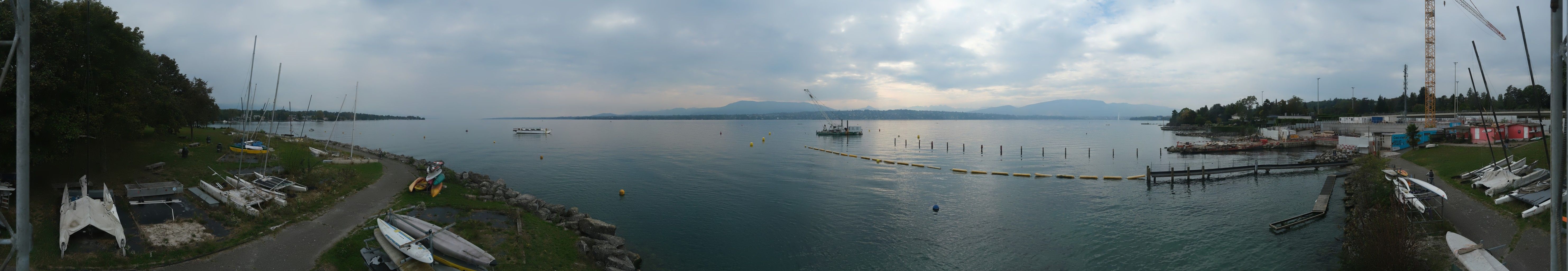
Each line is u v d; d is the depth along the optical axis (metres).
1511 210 36.72
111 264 24.41
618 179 72.56
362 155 74.00
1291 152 111.94
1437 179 53.22
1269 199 55.78
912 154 114.69
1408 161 70.12
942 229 44.75
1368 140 99.81
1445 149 74.69
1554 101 10.52
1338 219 45.78
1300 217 45.72
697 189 63.53
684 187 65.19
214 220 31.78
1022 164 92.81
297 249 28.69
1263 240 40.66
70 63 33.78
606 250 33.12
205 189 38.47
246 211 32.94
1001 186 66.00
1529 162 55.19
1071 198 57.91
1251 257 37.00
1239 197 57.16
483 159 101.50
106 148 41.59
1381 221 30.41
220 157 54.56
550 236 35.56
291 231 31.25
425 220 36.06
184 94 72.56
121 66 39.00
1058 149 128.00
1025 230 44.31
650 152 120.19
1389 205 39.19
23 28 10.34
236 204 34.19
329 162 57.34
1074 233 43.41
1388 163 64.88
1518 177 42.50
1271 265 35.34
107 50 35.78
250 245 28.66
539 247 33.00
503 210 39.81
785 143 155.62
